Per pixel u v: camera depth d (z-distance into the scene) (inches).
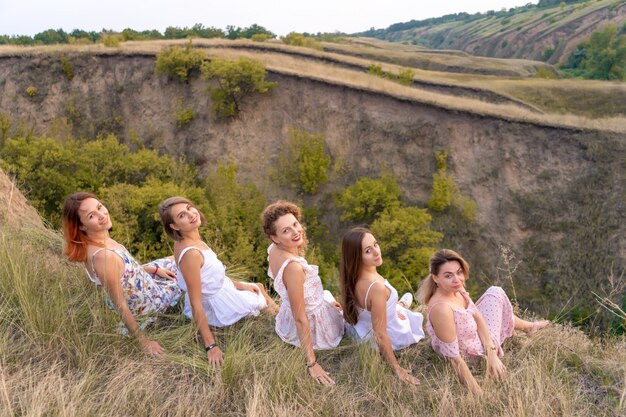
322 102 1263.5
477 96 1544.0
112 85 1437.0
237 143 1283.2
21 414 115.0
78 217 143.3
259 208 1083.3
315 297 156.6
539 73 2797.7
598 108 1504.7
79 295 162.4
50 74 1450.5
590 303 944.3
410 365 153.7
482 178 1106.7
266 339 165.5
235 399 131.8
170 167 1210.6
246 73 1231.5
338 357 158.4
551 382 142.3
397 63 2883.9
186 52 1376.7
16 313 149.1
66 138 1386.6
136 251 840.3
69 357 137.9
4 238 170.2
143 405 122.3
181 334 157.1
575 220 1023.0
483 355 152.6
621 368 151.8
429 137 1162.6
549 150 1086.4
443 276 148.6
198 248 157.6
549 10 6574.8
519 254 1030.4
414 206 1117.1
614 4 5083.7
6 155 1097.4
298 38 2060.8
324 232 1135.0
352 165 1195.3
